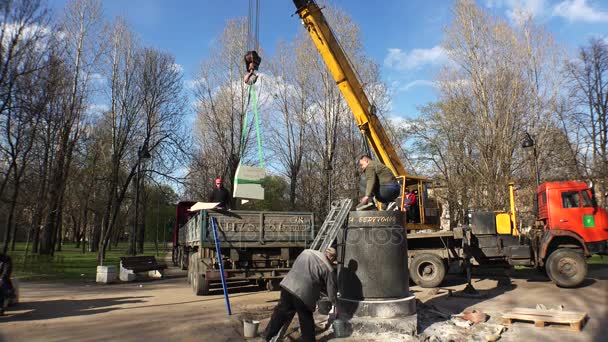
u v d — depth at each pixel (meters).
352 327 6.90
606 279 13.57
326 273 6.21
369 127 15.40
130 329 6.87
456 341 6.73
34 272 20.88
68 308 9.02
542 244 12.70
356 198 30.83
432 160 38.16
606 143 28.44
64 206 34.03
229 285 13.13
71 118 27.31
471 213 13.62
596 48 29.20
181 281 16.56
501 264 13.90
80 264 26.19
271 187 44.09
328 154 31.86
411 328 6.93
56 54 22.34
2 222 33.31
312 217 11.73
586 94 29.36
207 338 6.43
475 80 28.50
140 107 28.95
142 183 34.38
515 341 6.84
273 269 11.29
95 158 32.44
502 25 28.52
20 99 19.98
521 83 27.67
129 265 17.25
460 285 13.35
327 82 32.25
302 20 15.22
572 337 7.03
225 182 32.00
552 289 11.88
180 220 26.55
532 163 26.75
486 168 26.73
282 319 6.15
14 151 23.30
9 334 6.55
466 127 30.16
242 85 32.78
